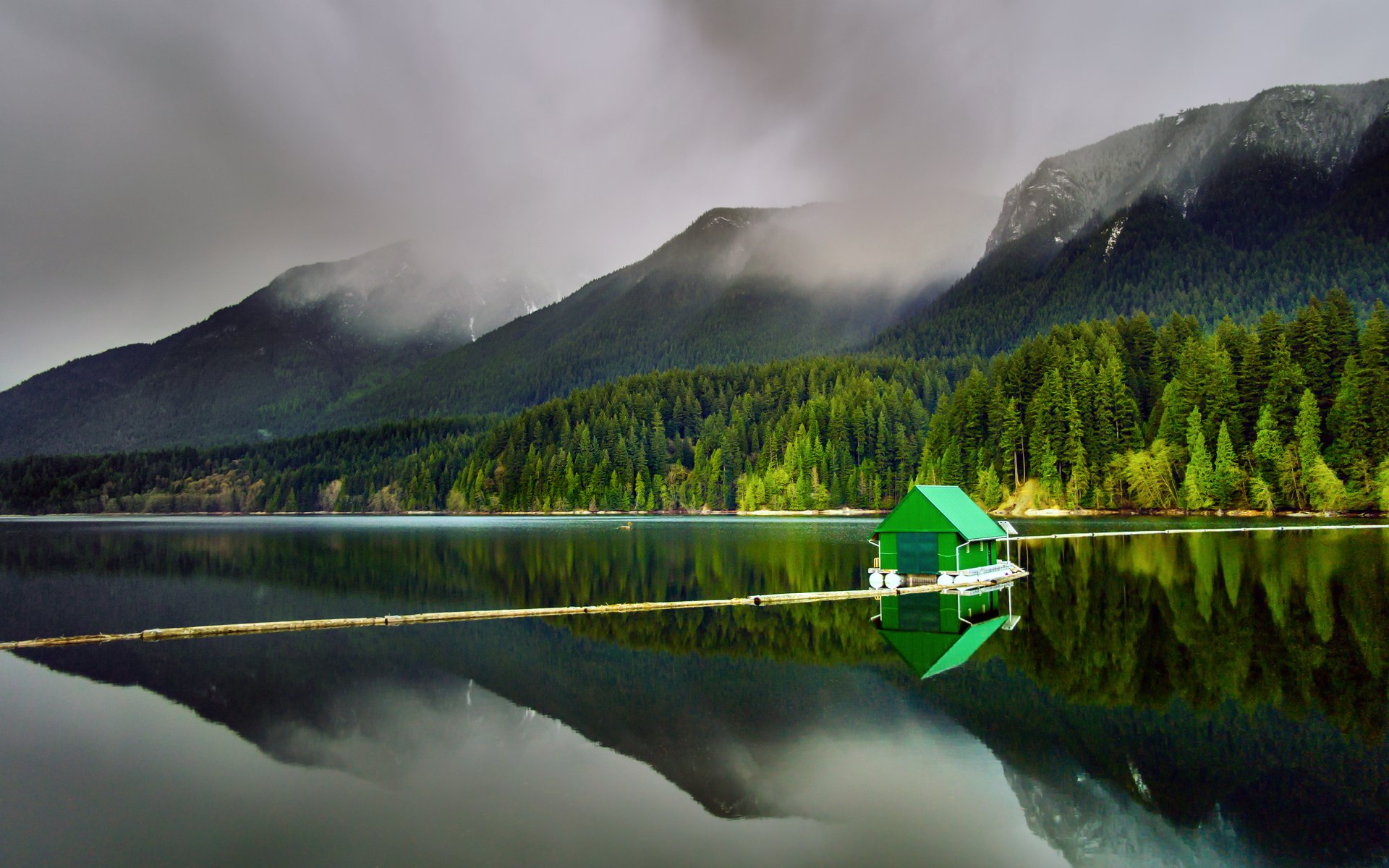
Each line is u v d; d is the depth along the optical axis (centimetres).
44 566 6900
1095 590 4156
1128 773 1767
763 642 3291
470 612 4178
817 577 5366
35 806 1706
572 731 2222
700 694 2536
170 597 4994
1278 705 2183
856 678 2650
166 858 1468
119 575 6184
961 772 1827
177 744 2153
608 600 4619
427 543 9056
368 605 4591
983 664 2758
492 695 2600
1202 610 3481
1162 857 1396
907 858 1419
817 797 1705
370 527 13625
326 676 2873
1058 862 1357
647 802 1720
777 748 2025
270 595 5012
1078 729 2050
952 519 4556
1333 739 1916
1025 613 3666
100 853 1478
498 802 1730
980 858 1406
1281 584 4012
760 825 1567
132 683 2800
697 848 1484
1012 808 1616
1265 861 1352
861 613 3847
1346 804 1578
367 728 2273
